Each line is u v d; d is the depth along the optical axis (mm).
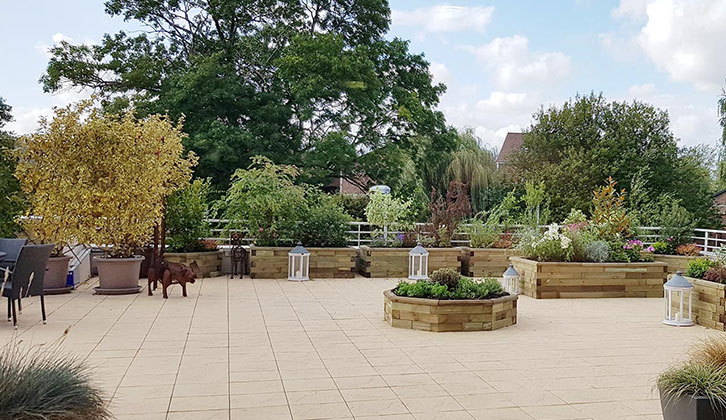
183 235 10094
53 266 7926
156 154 8477
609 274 8727
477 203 20438
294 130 17516
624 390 4094
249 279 10023
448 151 18266
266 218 10469
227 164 15992
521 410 3648
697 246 11695
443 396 3904
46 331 5648
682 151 20781
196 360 4715
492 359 4930
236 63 17828
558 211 19516
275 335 5715
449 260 11023
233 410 3553
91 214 8039
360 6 17625
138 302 7465
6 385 2529
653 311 7539
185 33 18156
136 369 4418
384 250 10680
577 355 5117
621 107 21109
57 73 16391
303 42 15625
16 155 7945
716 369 3053
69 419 2586
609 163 19922
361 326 6227
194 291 8516
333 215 10836
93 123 7855
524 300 8398
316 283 9680
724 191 20625
